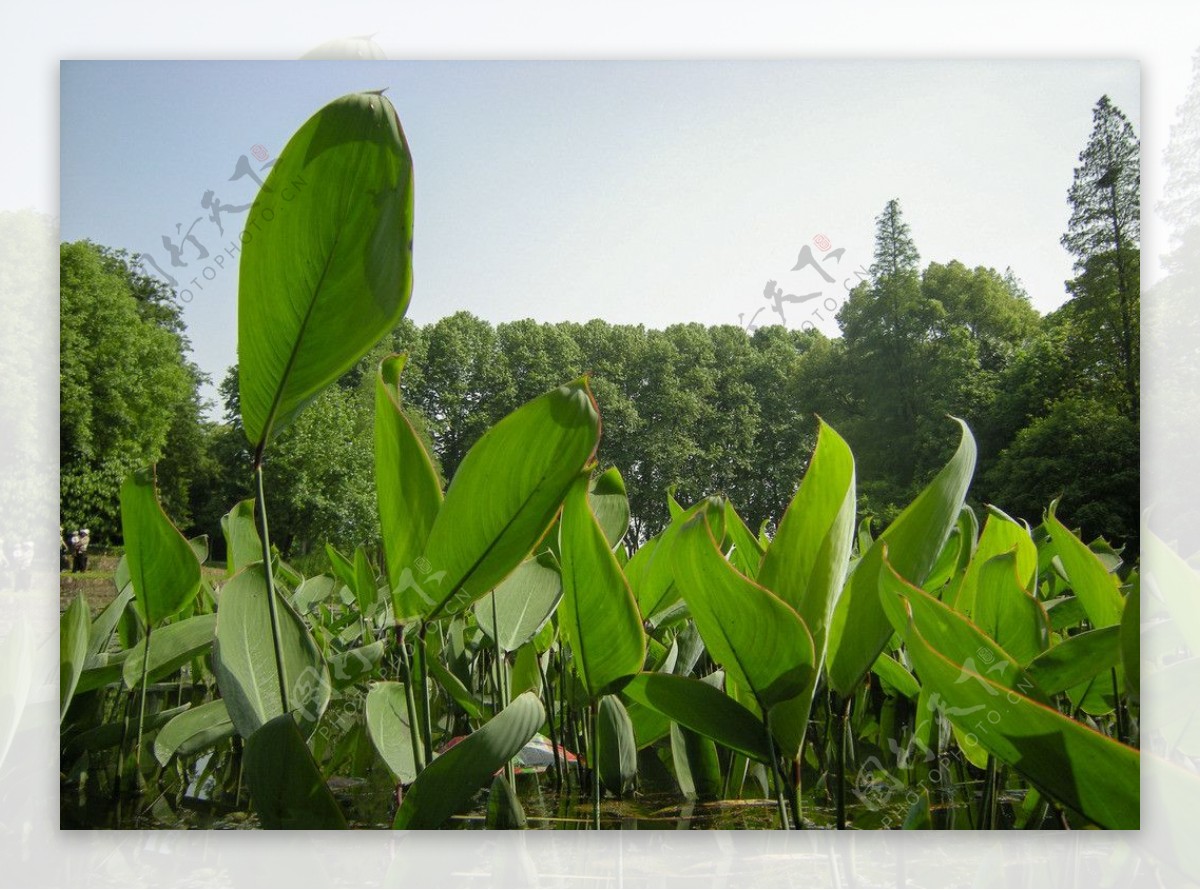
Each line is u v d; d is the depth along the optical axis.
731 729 0.71
